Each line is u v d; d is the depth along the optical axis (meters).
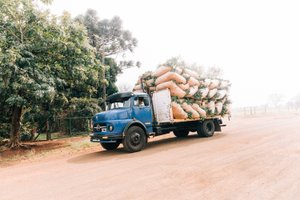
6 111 14.13
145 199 4.80
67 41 13.24
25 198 5.31
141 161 8.20
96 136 10.17
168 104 11.59
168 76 11.70
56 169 7.96
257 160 7.32
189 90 12.18
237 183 5.39
